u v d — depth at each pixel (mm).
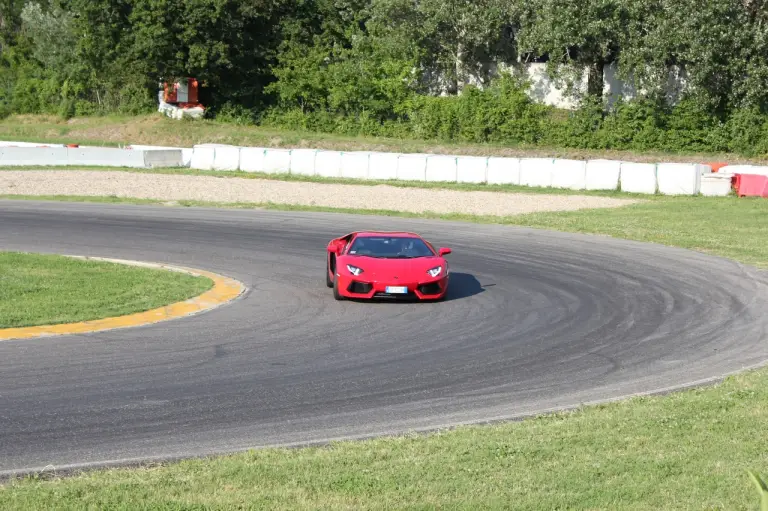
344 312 14820
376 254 16500
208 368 10617
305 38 64562
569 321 14312
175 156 46438
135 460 7098
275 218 28922
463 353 11812
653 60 50656
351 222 28516
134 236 24156
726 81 50750
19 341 11898
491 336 13023
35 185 37188
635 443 7434
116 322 13469
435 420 8562
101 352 11352
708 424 7996
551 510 5859
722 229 27797
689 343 12703
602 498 6066
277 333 12930
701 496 6090
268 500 6016
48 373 10148
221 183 40062
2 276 16734
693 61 50156
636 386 10125
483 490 6246
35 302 14422
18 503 5910
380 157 42625
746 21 49844
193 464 6895
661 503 5973
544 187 39938
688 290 17516
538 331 13461
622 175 38562
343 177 43188
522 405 9188
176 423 8297
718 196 37094
